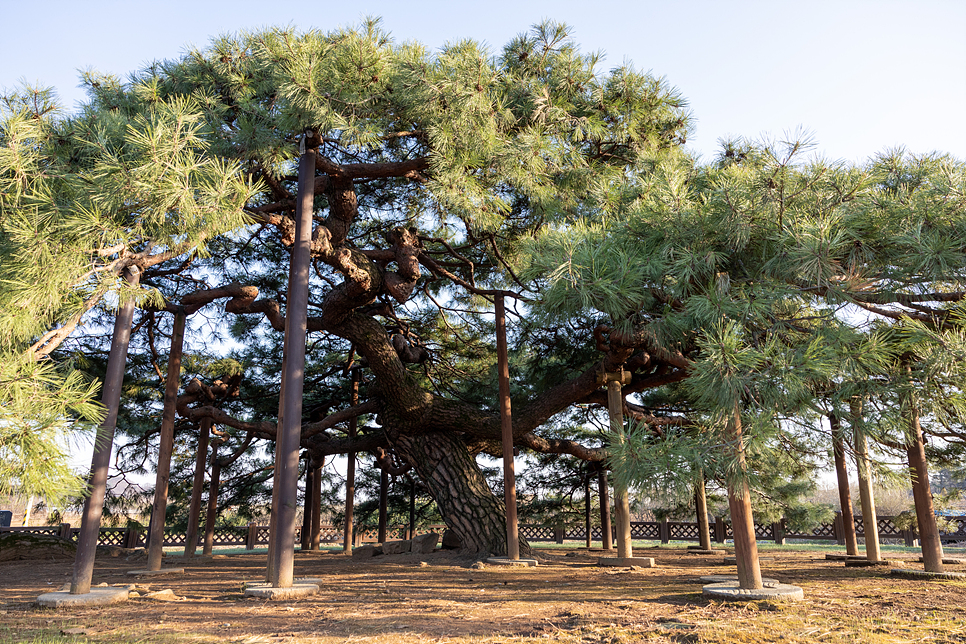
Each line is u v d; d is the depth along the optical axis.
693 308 4.53
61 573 8.70
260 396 13.60
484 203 7.20
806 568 8.20
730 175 5.31
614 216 5.96
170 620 4.45
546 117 7.86
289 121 6.43
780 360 3.99
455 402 10.93
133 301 5.56
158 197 4.19
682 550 13.62
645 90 8.48
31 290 3.56
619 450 4.43
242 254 11.67
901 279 4.31
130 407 12.96
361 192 10.30
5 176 4.36
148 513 15.52
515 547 9.33
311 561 10.58
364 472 17.98
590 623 4.14
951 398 4.05
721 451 4.26
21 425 2.77
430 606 5.05
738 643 3.49
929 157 4.97
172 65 7.79
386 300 11.58
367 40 6.60
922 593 5.43
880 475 4.66
